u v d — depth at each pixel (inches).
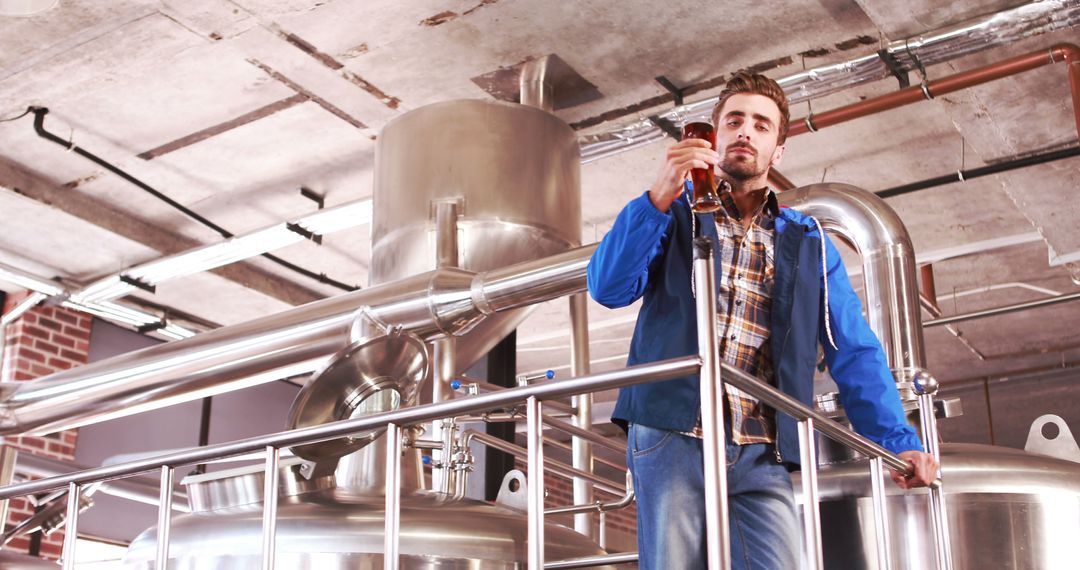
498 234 195.8
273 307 357.7
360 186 287.0
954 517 120.3
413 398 153.1
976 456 125.8
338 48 229.1
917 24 199.0
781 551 82.5
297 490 144.8
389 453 90.3
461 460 155.5
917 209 299.9
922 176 280.7
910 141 265.0
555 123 208.8
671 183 82.5
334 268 341.4
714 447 73.0
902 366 151.2
